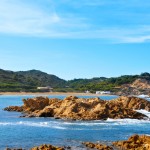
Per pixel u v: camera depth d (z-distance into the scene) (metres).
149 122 92.31
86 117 95.56
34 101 120.31
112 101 113.88
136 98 115.31
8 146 56.81
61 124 85.25
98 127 80.94
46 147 51.69
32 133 70.81
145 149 51.41
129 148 54.06
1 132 71.81
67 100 106.69
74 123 87.19
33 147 54.38
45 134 69.69
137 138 58.28
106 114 97.31
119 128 80.19
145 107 113.62
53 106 106.31
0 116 104.31
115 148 54.41
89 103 102.50
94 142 60.88
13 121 91.25
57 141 61.97
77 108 100.19
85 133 71.81
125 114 99.44
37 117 100.50
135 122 91.69
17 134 69.38
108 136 68.69
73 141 62.00
